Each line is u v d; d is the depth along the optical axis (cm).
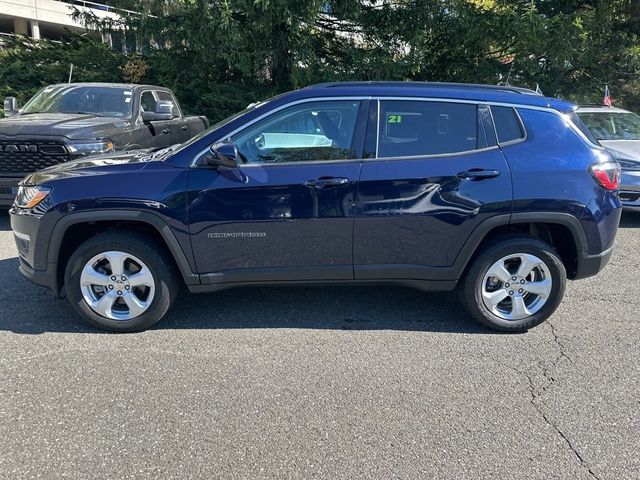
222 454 257
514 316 393
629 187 686
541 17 1166
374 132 372
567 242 395
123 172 369
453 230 372
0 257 546
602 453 262
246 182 362
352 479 241
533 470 249
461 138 376
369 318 421
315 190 363
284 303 448
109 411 290
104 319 383
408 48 1250
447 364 348
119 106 805
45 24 3534
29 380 320
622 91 1535
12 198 638
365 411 294
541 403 304
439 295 471
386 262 379
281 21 1070
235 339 380
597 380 330
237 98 1270
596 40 1387
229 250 373
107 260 377
